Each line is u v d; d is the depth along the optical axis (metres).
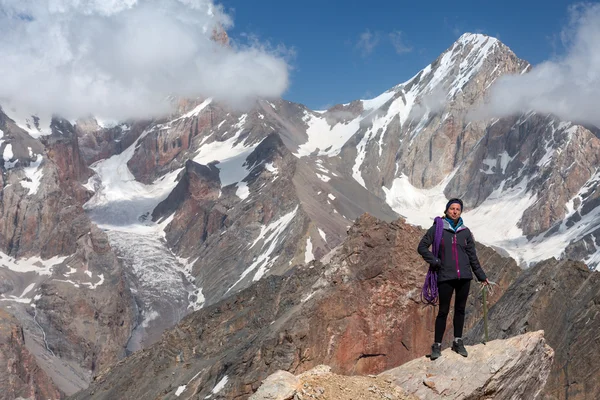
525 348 23.45
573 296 57.81
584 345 53.69
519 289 60.25
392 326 65.19
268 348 65.12
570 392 52.16
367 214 68.69
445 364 23.36
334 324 64.94
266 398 21.44
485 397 22.70
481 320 61.38
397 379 23.09
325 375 22.83
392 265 65.69
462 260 23.75
